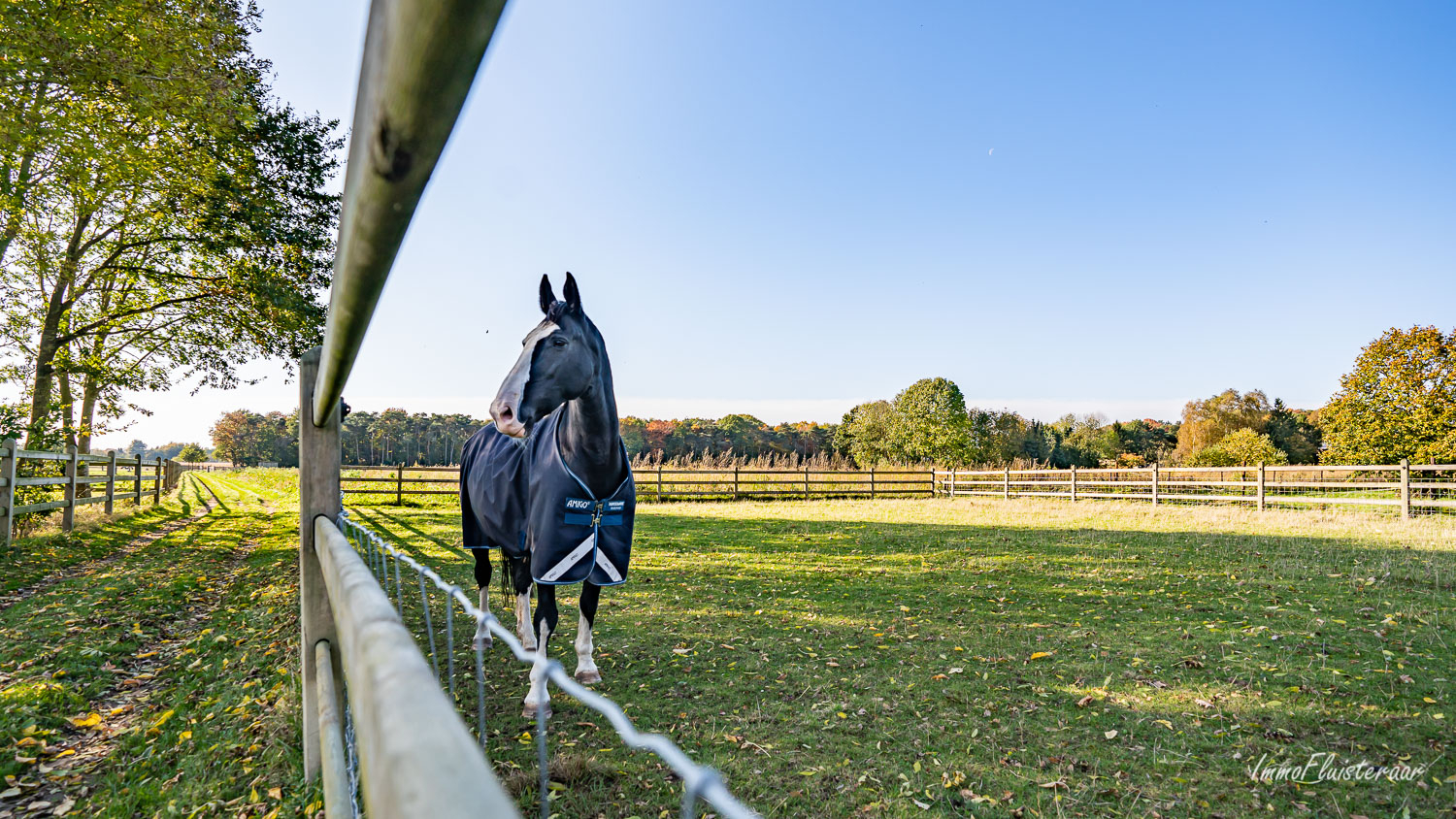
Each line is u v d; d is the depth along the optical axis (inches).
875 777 104.5
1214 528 423.2
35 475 354.0
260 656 155.6
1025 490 772.6
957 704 133.0
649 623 194.5
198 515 546.9
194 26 325.1
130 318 484.1
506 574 160.2
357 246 25.3
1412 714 124.5
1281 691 136.8
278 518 518.9
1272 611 203.0
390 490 724.0
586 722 122.3
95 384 507.8
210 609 211.9
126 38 304.3
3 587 229.1
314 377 85.7
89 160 329.4
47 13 272.5
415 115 13.5
